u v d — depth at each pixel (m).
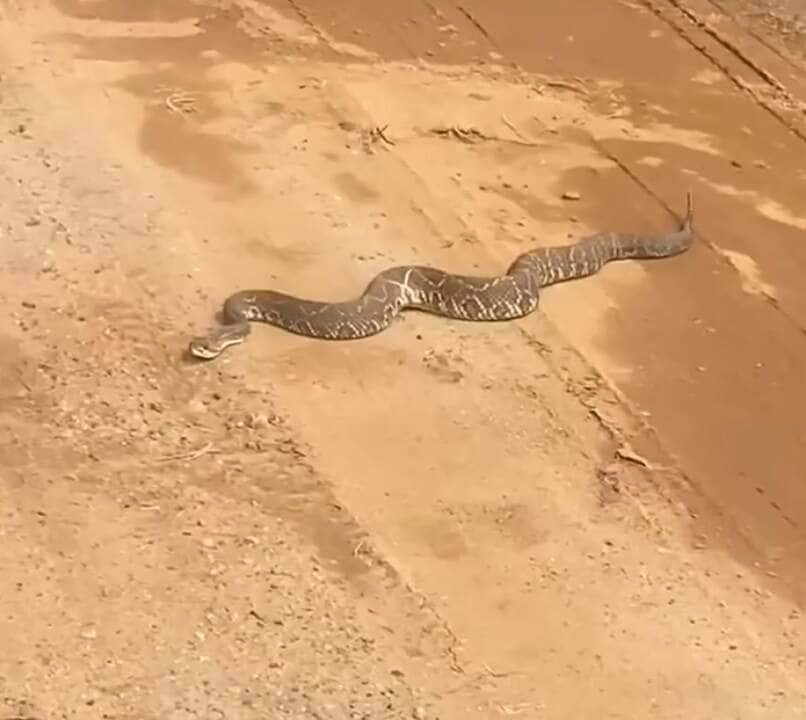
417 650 9.18
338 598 9.45
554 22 16.47
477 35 16.06
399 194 13.45
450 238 12.99
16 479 10.04
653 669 9.30
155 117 14.03
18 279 11.83
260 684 8.78
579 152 14.41
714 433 11.30
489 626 9.42
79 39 15.18
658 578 9.99
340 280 12.30
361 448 10.68
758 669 9.40
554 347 11.97
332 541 9.88
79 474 10.15
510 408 11.26
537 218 13.44
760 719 9.04
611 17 16.66
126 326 11.50
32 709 8.45
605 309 12.48
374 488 10.35
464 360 11.69
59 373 10.98
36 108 13.94
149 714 8.50
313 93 14.71
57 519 9.77
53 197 12.77
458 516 10.23
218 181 13.27
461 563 9.86
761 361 12.10
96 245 12.29
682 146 14.70
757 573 10.16
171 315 11.66
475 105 14.88
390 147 14.06
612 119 14.98
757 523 10.56
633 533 10.31
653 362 11.94
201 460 10.38
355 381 11.30
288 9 16.09
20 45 14.97
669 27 16.59
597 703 8.98
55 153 13.34
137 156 13.45
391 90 14.95
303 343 11.62
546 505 10.43
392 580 9.64
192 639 9.03
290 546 9.79
